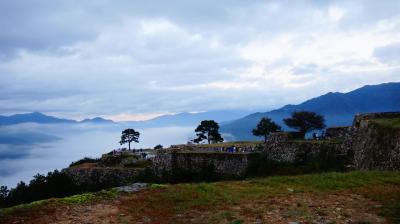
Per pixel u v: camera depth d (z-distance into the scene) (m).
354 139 47.75
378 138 38.19
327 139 55.09
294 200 20.02
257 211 17.77
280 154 54.97
